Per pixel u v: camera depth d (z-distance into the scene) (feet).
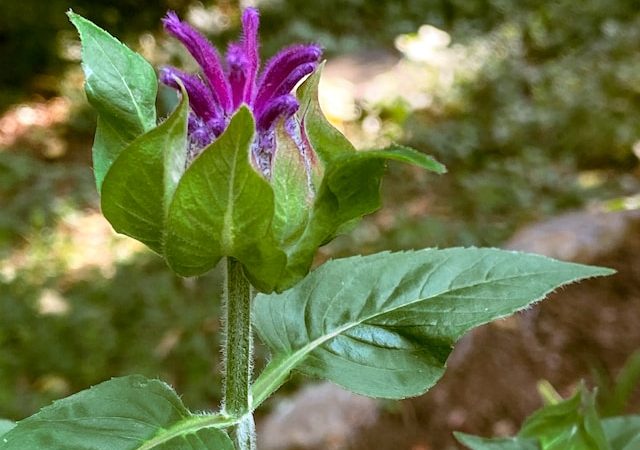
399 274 0.87
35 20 5.49
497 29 5.79
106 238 3.70
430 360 0.83
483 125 4.61
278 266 0.74
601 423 1.02
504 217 3.76
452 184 4.12
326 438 2.37
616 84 4.52
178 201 0.70
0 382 2.73
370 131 4.70
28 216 3.88
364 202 0.74
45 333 3.00
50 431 0.70
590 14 5.61
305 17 6.45
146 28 6.12
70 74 5.49
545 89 4.77
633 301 2.85
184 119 0.70
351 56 5.86
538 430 0.99
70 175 4.33
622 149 4.11
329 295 0.88
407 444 2.38
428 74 5.15
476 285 0.85
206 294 3.23
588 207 3.62
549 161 4.16
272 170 0.73
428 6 6.48
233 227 0.71
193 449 0.72
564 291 2.89
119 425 0.72
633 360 1.58
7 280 3.33
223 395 0.81
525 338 2.72
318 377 0.84
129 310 3.15
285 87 0.75
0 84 5.40
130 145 0.69
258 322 0.88
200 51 0.75
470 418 2.45
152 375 2.81
